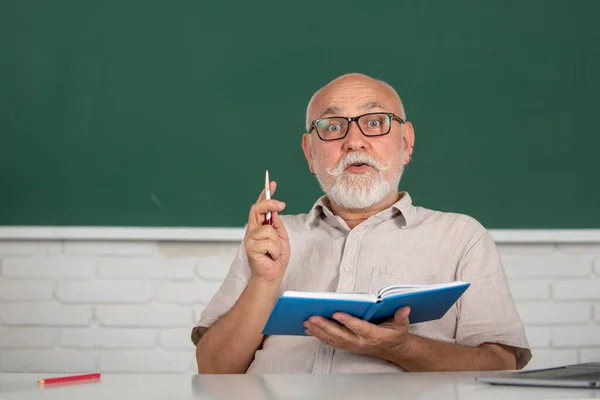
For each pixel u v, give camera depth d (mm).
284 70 2512
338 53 2512
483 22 2516
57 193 2480
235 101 2504
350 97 1670
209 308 1646
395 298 1176
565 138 2500
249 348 1538
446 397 914
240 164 2490
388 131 1649
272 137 2496
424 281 1562
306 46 2514
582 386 944
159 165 2490
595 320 2480
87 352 2455
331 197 1666
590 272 2490
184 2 2521
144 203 2479
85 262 2475
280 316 1193
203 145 2494
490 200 2480
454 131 2492
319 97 1724
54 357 2449
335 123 1666
